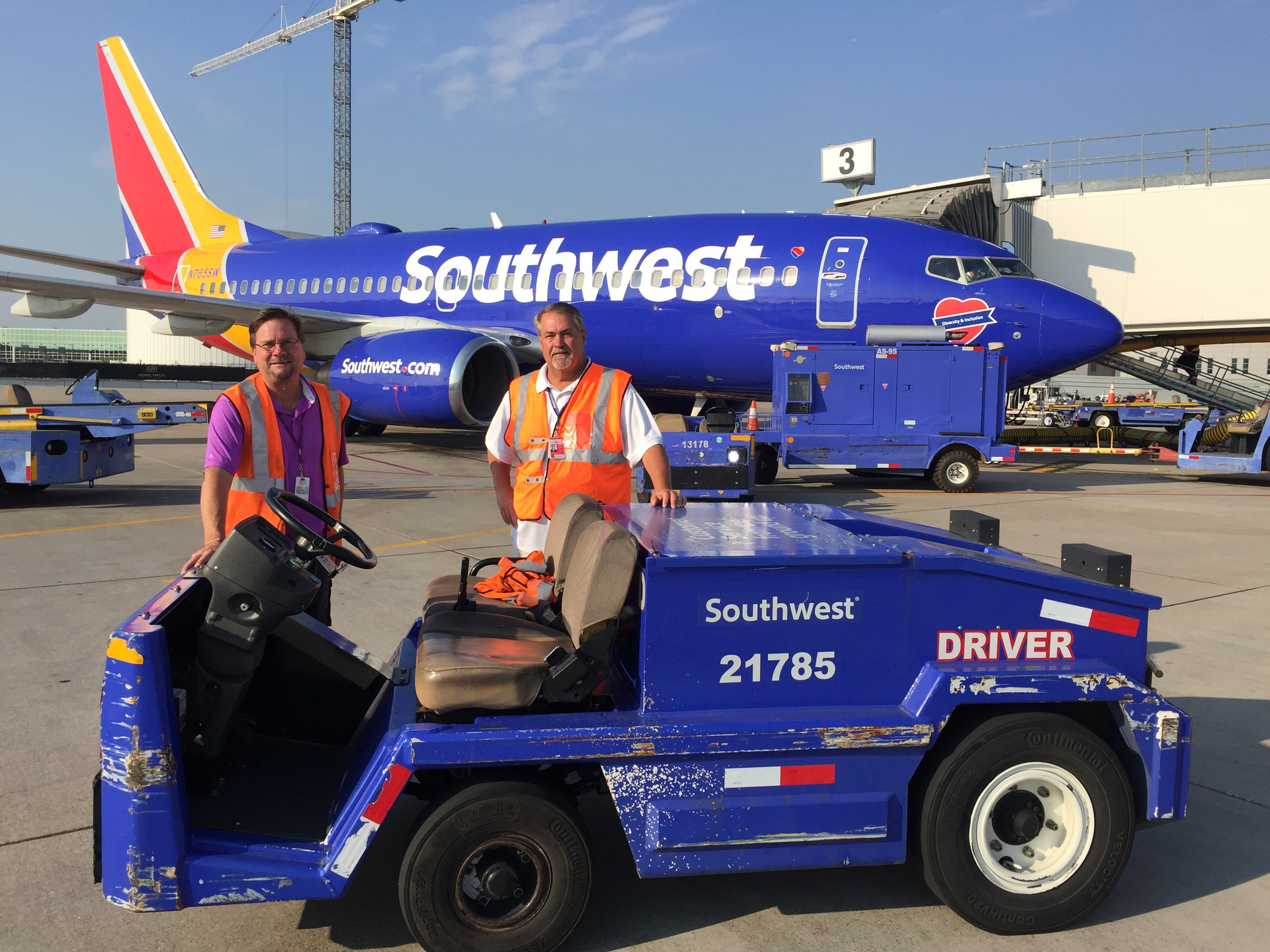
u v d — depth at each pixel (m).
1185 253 25.89
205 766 2.57
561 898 2.34
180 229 20.98
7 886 2.68
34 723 3.87
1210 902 2.70
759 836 2.40
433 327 15.40
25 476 9.04
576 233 15.10
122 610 5.57
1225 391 29.89
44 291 13.97
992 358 11.21
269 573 2.38
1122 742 2.63
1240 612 5.86
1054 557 7.38
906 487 12.43
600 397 3.47
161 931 2.50
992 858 2.51
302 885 2.25
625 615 2.54
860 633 2.48
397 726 2.44
